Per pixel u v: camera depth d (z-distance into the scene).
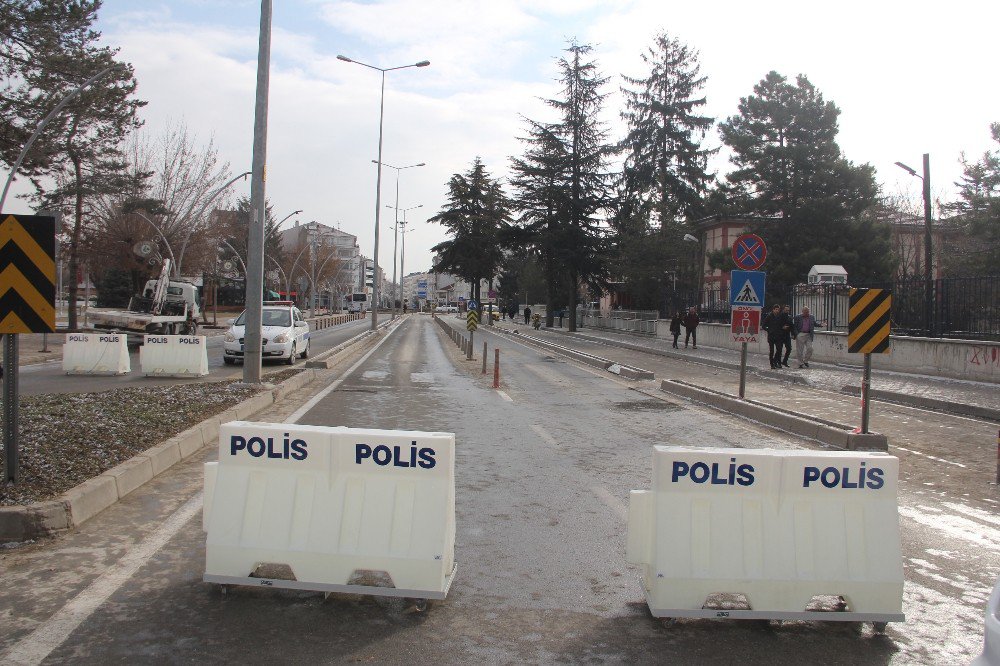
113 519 6.29
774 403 16.09
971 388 17.86
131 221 41.72
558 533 6.31
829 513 4.60
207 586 4.91
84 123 30.95
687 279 50.47
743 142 42.69
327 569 4.69
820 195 41.91
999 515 7.19
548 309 61.19
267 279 82.44
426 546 4.63
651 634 4.37
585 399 16.09
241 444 4.90
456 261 81.38
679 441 10.91
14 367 6.36
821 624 4.59
